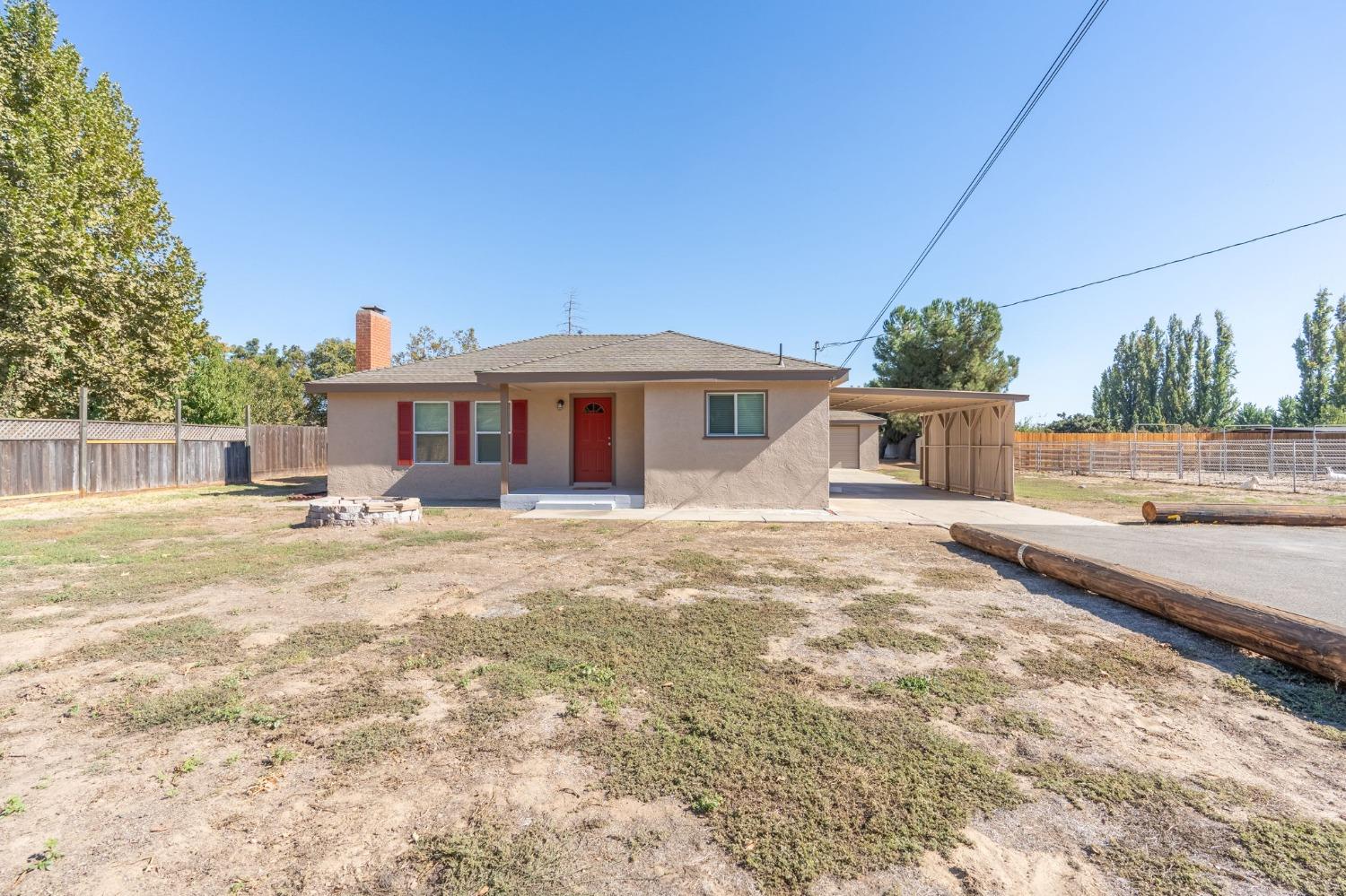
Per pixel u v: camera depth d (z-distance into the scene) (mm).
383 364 16984
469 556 7285
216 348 23688
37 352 15297
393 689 3500
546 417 13812
